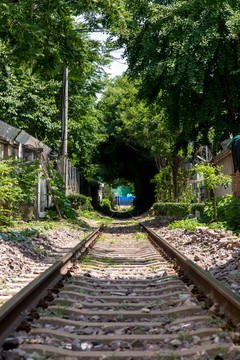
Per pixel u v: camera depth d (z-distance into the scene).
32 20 11.23
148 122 25.97
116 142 39.34
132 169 42.66
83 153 32.81
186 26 12.39
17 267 7.05
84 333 3.84
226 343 3.34
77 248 8.92
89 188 45.81
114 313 4.45
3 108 20.33
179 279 6.24
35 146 17.45
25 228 11.59
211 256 8.11
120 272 7.30
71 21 12.49
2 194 11.78
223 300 4.24
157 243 11.64
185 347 3.41
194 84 12.14
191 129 13.31
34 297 4.70
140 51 13.50
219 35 11.66
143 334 3.78
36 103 22.47
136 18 13.99
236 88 12.25
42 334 3.70
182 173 28.78
